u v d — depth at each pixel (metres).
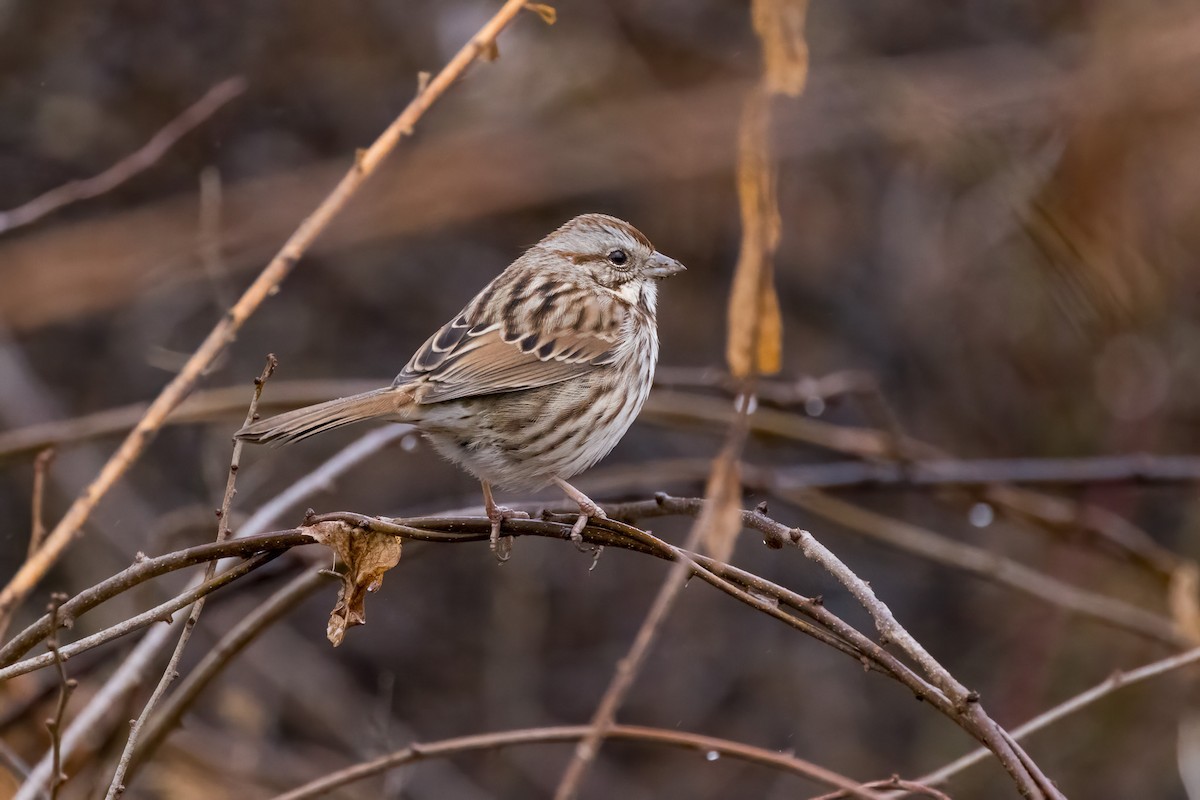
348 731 13.13
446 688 14.04
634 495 9.80
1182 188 10.51
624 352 7.89
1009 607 14.62
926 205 14.34
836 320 14.63
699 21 13.61
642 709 14.42
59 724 5.18
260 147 13.45
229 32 13.53
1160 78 10.04
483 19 13.41
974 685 14.45
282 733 13.35
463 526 5.66
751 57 13.37
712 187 13.22
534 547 14.28
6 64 13.30
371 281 14.02
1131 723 13.53
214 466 9.45
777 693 14.60
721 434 11.09
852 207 14.37
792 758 6.22
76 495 12.75
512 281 8.01
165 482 13.02
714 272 14.09
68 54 13.39
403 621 14.37
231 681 12.31
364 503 13.59
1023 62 12.45
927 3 13.88
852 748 14.30
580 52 13.20
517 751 13.97
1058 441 14.30
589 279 8.13
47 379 13.26
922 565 15.11
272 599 7.45
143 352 13.35
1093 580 13.95
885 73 12.04
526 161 10.81
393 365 13.88
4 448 9.24
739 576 5.47
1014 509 10.82
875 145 12.82
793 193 14.31
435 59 13.62
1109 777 13.40
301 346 13.79
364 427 13.80
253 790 10.63
